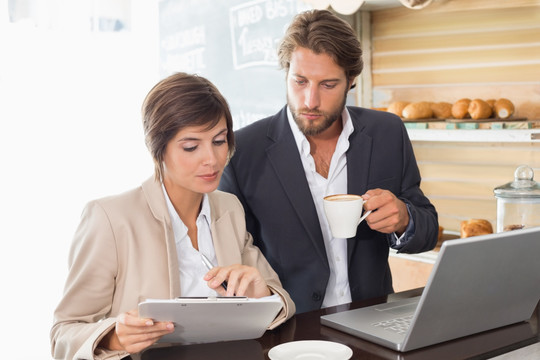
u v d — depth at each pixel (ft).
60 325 4.25
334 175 5.77
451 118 8.34
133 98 15.10
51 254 14.44
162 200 4.61
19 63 14.29
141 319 3.62
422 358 3.73
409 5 7.66
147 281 4.46
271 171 5.67
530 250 3.98
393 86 9.20
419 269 8.31
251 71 10.52
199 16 11.77
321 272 5.53
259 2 10.17
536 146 8.02
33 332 11.46
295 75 5.06
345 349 3.76
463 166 8.75
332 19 5.06
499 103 7.82
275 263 5.65
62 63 14.60
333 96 5.10
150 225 4.57
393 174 5.89
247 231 5.76
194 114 4.23
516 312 4.30
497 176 8.44
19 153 14.64
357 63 5.13
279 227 5.61
